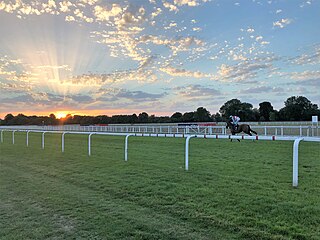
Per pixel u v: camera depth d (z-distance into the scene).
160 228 3.50
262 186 5.14
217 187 5.16
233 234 3.26
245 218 3.66
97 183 5.93
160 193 4.95
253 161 8.06
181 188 5.19
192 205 4.24
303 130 22.06
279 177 5.87
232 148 11.63
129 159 9.02
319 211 3.79
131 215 3.98
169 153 10.35
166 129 25.91
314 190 4.80
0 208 4.51
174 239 3.20
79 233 3.47
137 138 18.92
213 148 11.77
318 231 3.22
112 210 4.23
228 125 16.34
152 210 4.16
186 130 23.34
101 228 3.58
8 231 3.60
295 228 3.31
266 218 3.64
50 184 6.08
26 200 4.91
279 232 3.24
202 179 5.85
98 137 21.72
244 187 5.10
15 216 4.14
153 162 8.29
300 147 11.73
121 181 5.98
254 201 4.29
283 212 3.80
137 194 4.97
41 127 41.00
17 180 6.59
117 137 20.86
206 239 3.16
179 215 3.90
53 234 3.47
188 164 7.56
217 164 7.65
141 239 3.24
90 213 4.13
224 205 4.18
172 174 6.45
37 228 3.67
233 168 6.99
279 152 10.10
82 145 14.87
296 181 5.06
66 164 8.54
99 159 9.23
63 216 4.07
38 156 10.60
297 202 4.17
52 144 15.92
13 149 13.45
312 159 8.34
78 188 5.64
